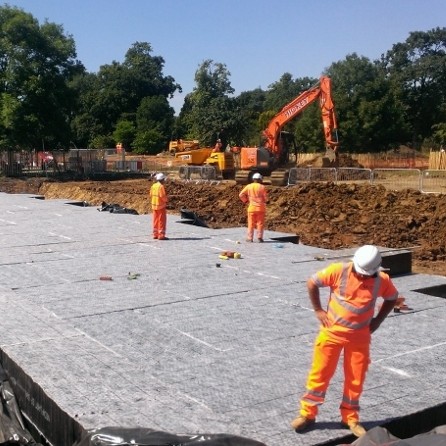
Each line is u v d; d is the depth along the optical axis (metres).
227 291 10.37
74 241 15.50
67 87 51.75
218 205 29.36
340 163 46.91
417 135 81.88
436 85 82.69
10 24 48.22
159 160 67.81
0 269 12.12
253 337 8.02
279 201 27.62
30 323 8.51
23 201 26.06
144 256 13.53
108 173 52.53
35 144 51.69
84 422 5.46
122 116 100.69
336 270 5.30
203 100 81.62
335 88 75.75
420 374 6.73
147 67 111.19
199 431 5.37
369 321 5.31
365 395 6.16
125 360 7.14
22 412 6.66
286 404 5.99
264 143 41.16
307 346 7.69
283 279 11.25
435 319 8.84
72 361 7.05
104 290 10.44
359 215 24.30
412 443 4.41
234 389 6.36
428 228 21.67
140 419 5.57
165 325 8.52
